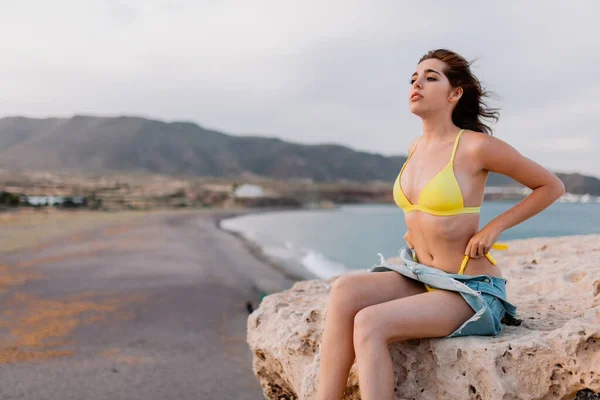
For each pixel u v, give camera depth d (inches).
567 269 163.0
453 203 101.3
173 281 690.8
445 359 99.7
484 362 94.7
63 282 661.3
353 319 98.2
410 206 108.7
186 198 6958.7
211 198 7308.1
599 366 90.8
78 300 530.9
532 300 133.7
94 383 241.9
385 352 90.5
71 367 271.1
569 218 1888.5
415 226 108.5
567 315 116.9
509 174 101.3
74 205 4271.7
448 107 108.2
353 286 100.0
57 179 7101.4
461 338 99.5
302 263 1267.2
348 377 108.4
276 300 154.6
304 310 141.0
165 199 6427.2
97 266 840.9
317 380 107.7
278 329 137.2
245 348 333.7
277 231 2869.1
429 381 103.9
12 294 560.4
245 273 898.1
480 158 101.0
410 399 103.9
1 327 390.0
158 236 1654.8
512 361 95.7
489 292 100.0
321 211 6958.7
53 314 450.3
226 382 250.7
